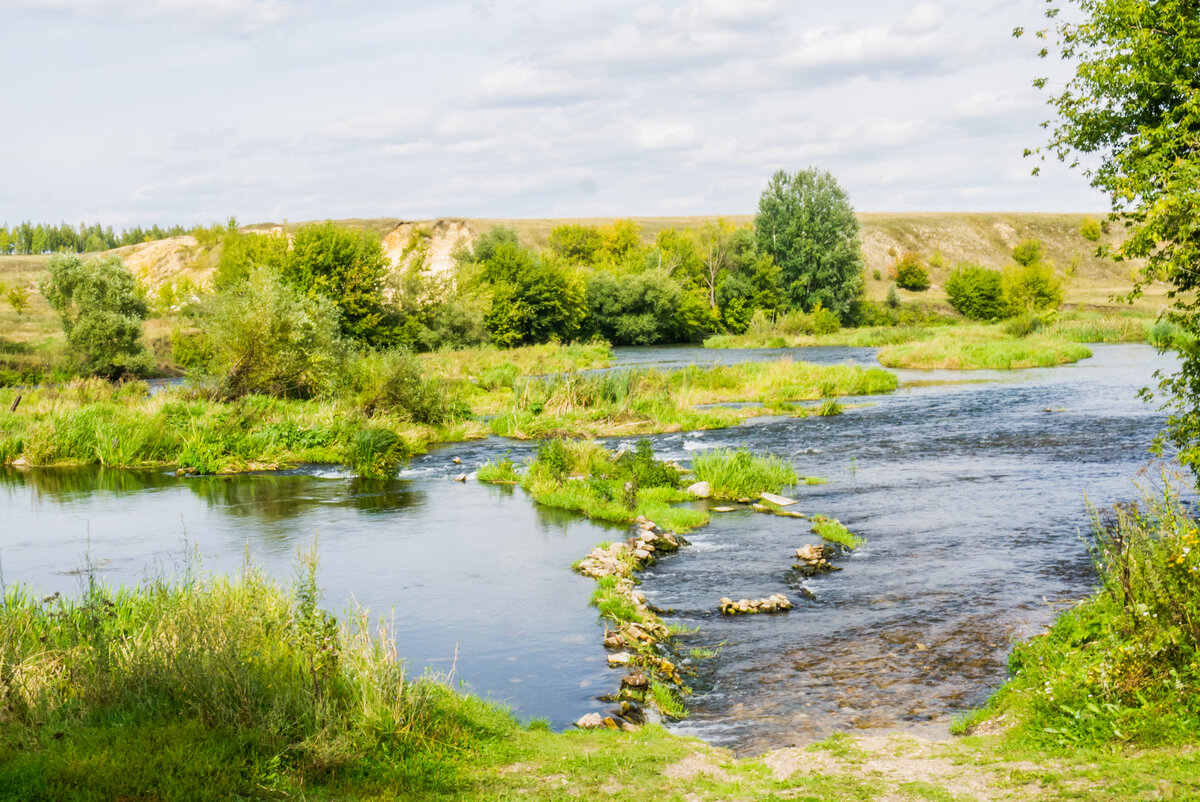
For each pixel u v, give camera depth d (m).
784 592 13.01
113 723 6.92
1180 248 9.70
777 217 97.56
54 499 20.31
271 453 25.44
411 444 26.95
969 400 36.34
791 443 27.22
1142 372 45.38
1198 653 7.34
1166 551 8.64
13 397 33.47
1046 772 6.31
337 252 59.09
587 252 119.44
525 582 13.55
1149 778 5.91
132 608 10.02
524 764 7.13
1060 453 23.61
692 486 20.25
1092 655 8.19
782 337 81.38
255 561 14.77
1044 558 14.09
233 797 5.99
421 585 13.40
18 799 5.57
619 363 60.00
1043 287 94.00
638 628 11.14
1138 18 11.41
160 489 21.56
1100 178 12.08
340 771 6.69
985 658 10.02
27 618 9.20
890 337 75.19
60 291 49.09
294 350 32.78
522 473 23.03
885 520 17.28
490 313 73.75
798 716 8.70
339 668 8.02
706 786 6.65
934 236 146.25
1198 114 10.55
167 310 66.56
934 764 6.87
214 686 7.21
